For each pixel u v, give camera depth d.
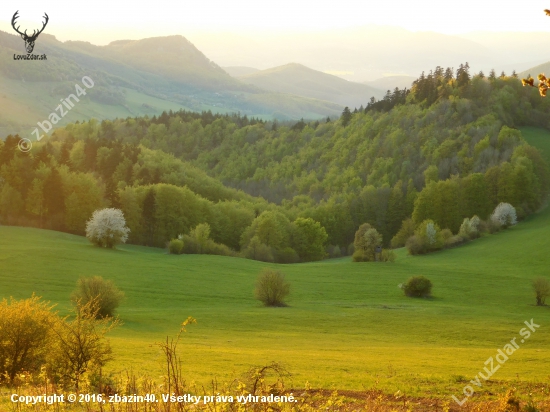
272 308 63.06
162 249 111.94
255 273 85.94
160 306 63.22
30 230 105.56
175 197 121.81
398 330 52.41
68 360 15.97
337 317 58.06
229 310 60.31
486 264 99.94
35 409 11.20
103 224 96.06
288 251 116.62
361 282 83.31
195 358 28.25
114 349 29.97
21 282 67.69
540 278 72.12
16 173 121.06
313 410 10.31
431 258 108.50
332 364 27.86
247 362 27.48
